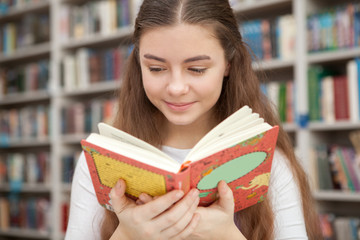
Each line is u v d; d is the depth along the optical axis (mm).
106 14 2828
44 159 3164
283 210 944
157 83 808
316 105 2059
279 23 2188
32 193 3609
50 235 3080
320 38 2066
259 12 2496
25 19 3344
